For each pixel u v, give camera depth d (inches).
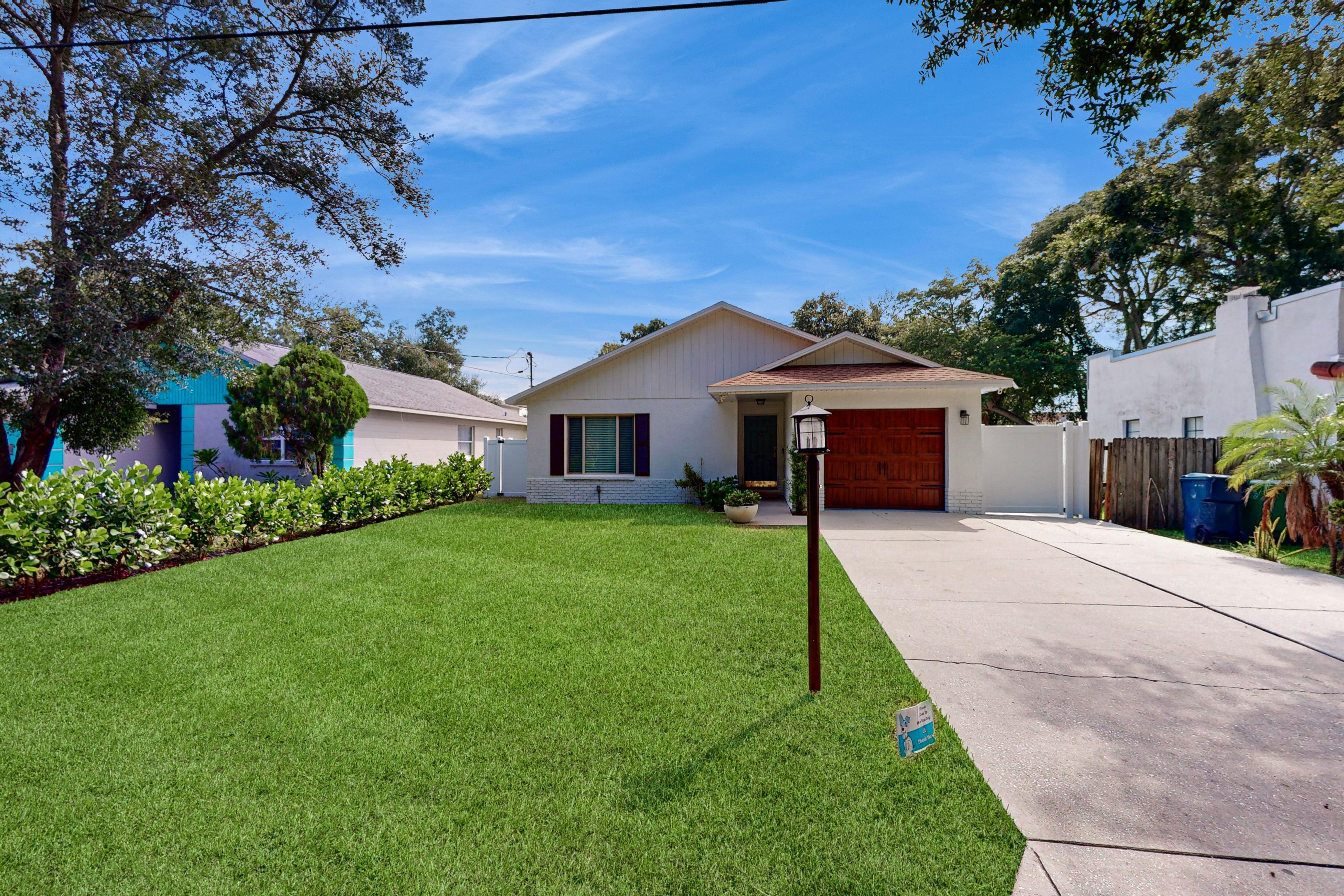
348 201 494.9
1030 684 158.9
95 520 270.4
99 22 394.9
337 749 128.6
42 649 188.4
